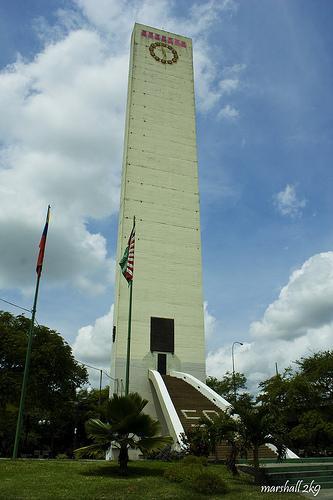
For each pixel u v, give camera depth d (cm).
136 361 4012
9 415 4447
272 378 4284
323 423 3491
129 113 4969
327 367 3762
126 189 4606
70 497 1175
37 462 1867
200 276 4538
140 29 5441
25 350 4134
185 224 4691
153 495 1259
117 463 1872
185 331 4278
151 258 4422
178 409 3084
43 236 2348
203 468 1506
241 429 1562
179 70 5403
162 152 4897
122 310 4150
